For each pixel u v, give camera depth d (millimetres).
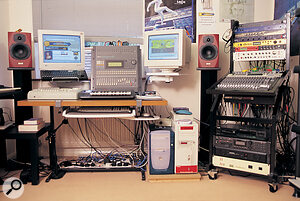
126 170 2357
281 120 2428
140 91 2424
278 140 2678
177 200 1832
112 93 2127
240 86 2080
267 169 2012
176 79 2869
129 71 2389
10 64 2334
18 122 2496
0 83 2568
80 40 2496
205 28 2836
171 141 2195
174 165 2225
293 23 2471
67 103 2002
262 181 2199
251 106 2398
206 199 1849
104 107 2154
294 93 2486
